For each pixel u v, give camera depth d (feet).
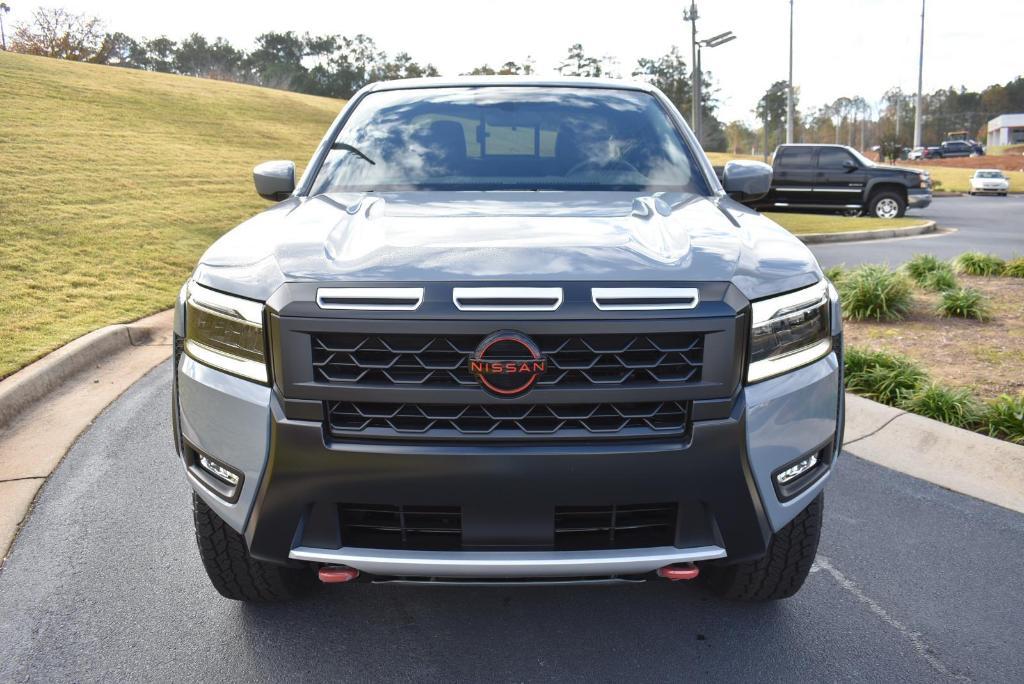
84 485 12.00
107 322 21.18
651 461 6.53
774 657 8.07
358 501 6.66
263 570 8.18
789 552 8.12
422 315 6.35
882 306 23.21
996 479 12.44
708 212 8.63
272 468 6.68
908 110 433.89
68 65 115.14
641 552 6.82
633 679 7.71
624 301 6.43
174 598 9.04
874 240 52.13
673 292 6.48
